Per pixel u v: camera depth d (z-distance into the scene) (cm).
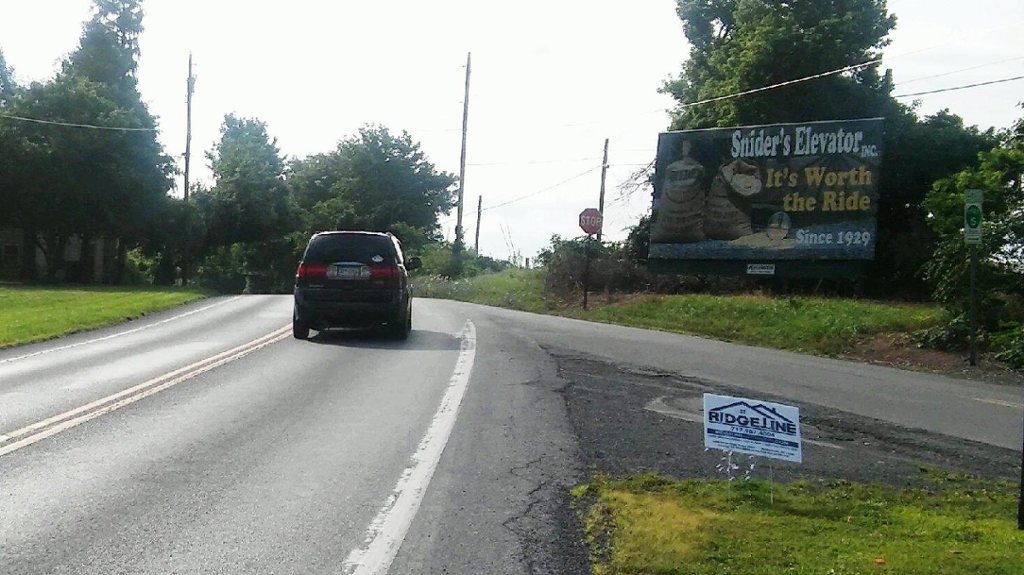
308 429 948
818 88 3050
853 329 2034
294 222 6328
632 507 671
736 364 1569
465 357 1517
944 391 1378
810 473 805
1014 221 1841
